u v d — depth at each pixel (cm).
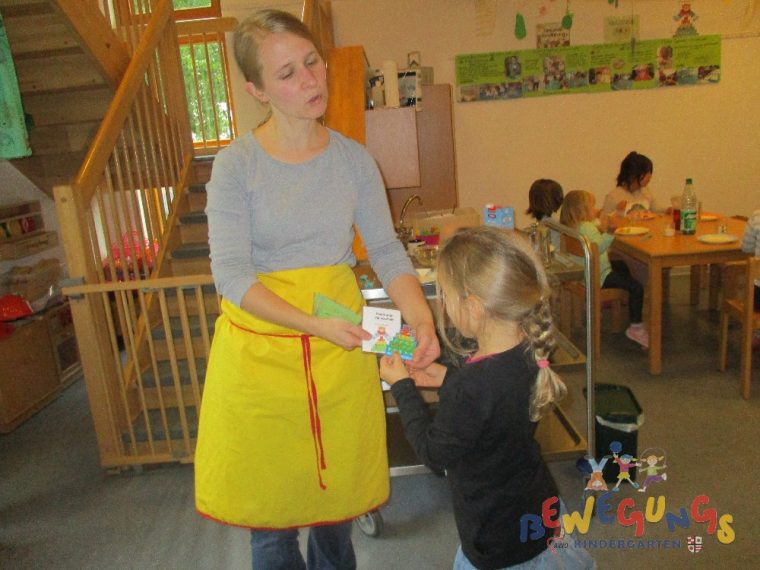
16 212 381
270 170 125
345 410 132
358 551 209
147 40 352
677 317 421
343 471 134
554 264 243
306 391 127
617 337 393
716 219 397
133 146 327
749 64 477
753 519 208
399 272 140
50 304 375
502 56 471
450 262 119
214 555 214
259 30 114
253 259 130
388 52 470
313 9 331
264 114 473
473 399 114
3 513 251
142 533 230
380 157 363
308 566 157
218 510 133
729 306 311
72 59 335
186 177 401
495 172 492
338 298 131
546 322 119
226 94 473
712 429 269
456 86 476
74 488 267
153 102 359
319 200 128
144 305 257
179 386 263
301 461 131
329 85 332
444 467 118
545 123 483
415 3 462
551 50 470
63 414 346
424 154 423
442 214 357
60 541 229
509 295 114
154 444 277
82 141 381
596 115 483
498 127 484
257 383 126
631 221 407
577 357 227
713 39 471
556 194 389
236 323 128
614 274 370
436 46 470
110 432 271
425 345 128
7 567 216
